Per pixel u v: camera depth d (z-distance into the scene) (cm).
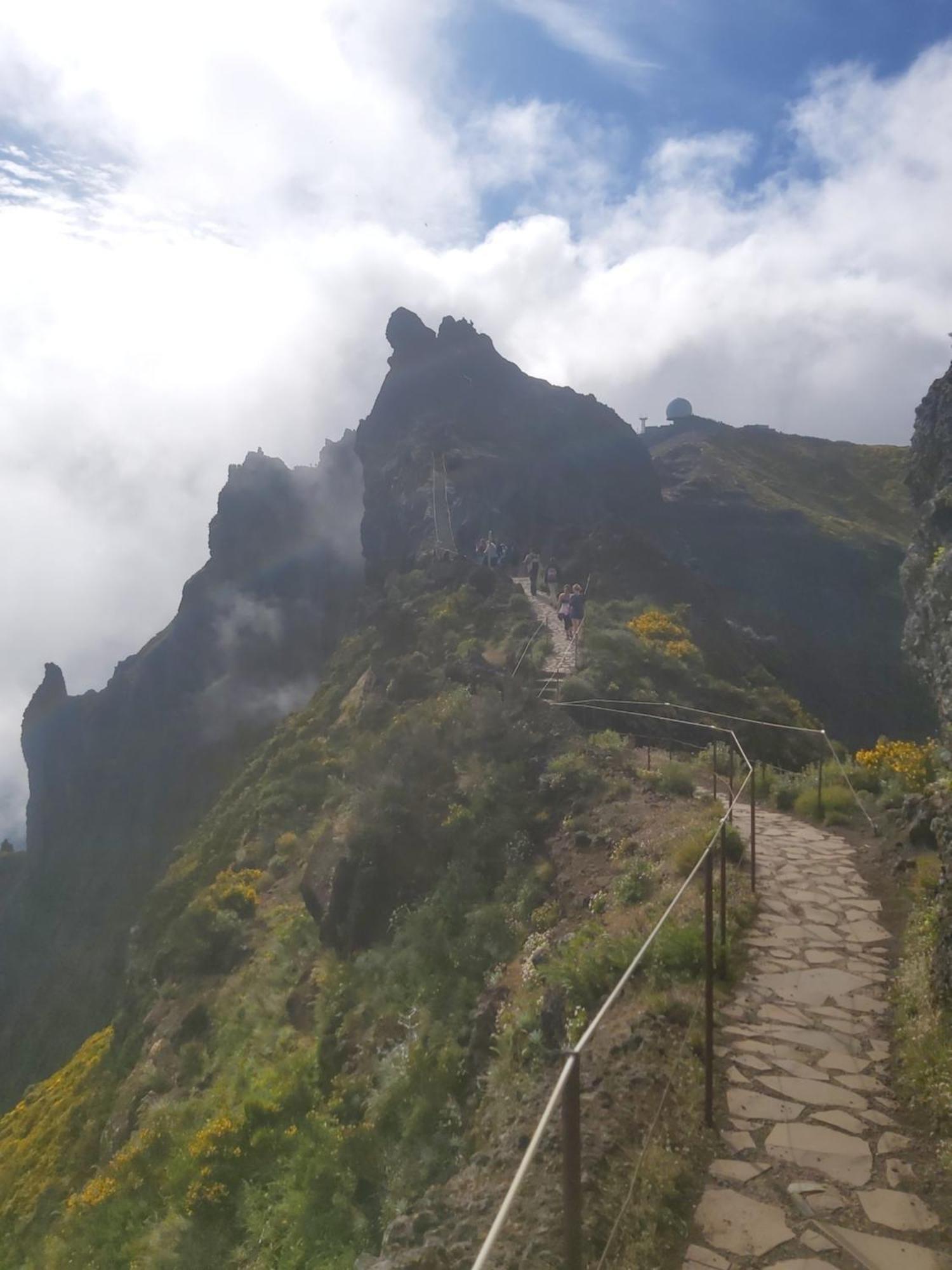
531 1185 578
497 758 1747
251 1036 1812
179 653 9762
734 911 977
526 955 1194
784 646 6481
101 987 6481
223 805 4325
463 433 5738
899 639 6950
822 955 880
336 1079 1323
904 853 1145
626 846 1310
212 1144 1355
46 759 10656
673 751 2000
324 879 2045
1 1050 7925
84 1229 1532
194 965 2528
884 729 6234
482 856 1534
